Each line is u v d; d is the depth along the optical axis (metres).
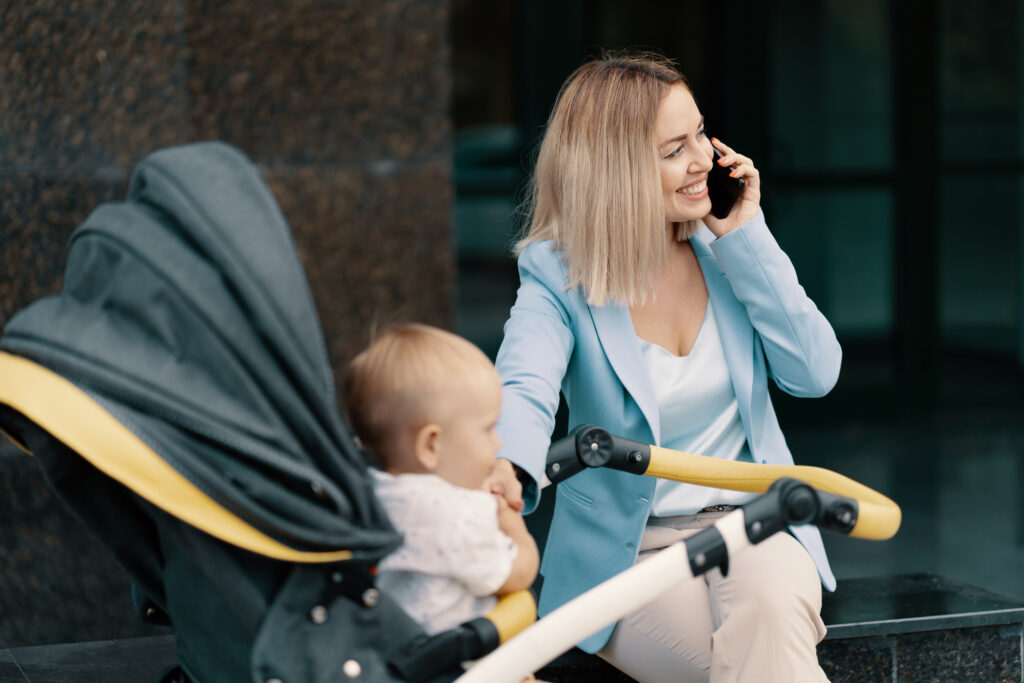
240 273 1.49
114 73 3.71
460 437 1.71
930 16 6.79
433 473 1.73
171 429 1.52
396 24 4.27
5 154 3.56
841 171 6.82
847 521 1.74
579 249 2.25
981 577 4.15
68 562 3.57
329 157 4.24
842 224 6.87
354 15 4.21
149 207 1.60
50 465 1.68
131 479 1.48
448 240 4.41
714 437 2.31
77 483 1.71
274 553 1.51
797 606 1.96
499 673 1.56
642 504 2.22
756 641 1.96
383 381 1.71
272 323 1.49
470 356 1.73
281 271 1.51
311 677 1.54
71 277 1.61
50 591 3.56
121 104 3.73
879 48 6.79
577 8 6.80
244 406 1.52
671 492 2.29
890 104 6.85
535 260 2.33
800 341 2.27
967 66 6.91
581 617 1.59
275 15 4.11
